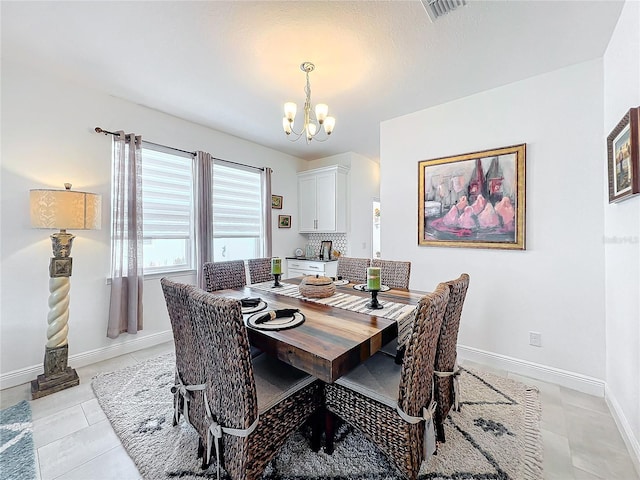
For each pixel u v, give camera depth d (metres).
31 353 2.28
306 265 4.40
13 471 1.42
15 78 2.22
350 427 1.73
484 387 2.16
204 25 1.79
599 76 2.06
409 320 1.62
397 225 3.13
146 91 2.63
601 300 2.08
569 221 2.19
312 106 2.88
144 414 1.85
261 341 1.39
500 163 2.47
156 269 3.11
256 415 1.18
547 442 1.59
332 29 1.82
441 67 2.21
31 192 2.08
